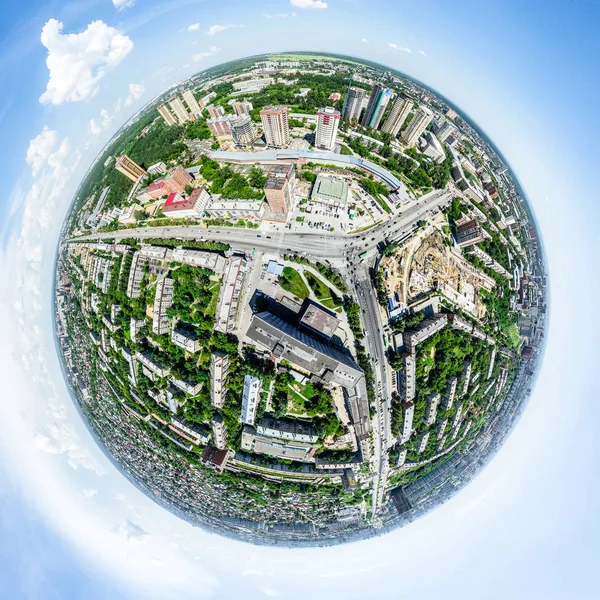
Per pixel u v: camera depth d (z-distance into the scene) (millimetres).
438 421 163875
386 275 153875
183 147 195750
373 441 155250
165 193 170750
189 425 158625
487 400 179375
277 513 170000
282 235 154625
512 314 183625
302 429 145875
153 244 165750
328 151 178750
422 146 199500
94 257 179625
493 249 179500
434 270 161000
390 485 172250
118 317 163250
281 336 128500
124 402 174125
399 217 164625
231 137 192250
